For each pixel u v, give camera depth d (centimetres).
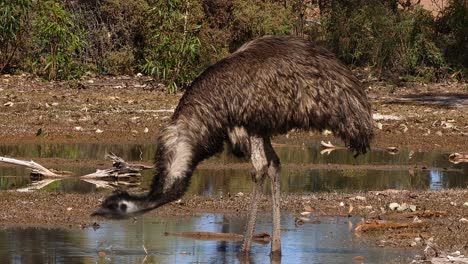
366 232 1403
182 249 1280
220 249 1287
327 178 1903
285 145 2347
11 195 1598
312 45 1243
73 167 1952
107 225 1425
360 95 1238
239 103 1201
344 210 1563
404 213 1534
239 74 1205
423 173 1991
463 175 1969
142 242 1315
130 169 1858
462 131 2553
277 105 1202
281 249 1280
